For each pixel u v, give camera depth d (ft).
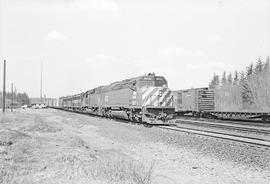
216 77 325.83
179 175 33.73
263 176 32.37
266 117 104.42
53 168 29.78
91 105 153.38
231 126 78.23
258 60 201.87
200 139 54.60
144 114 83.10
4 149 37.47
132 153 46.80
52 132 68.33
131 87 92.73
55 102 339.36
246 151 42.65
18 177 25.91
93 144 54.34
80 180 26.32
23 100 503.20
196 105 142.61
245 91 116.78
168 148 50.44
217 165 38.11
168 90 85.97
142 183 27.20
